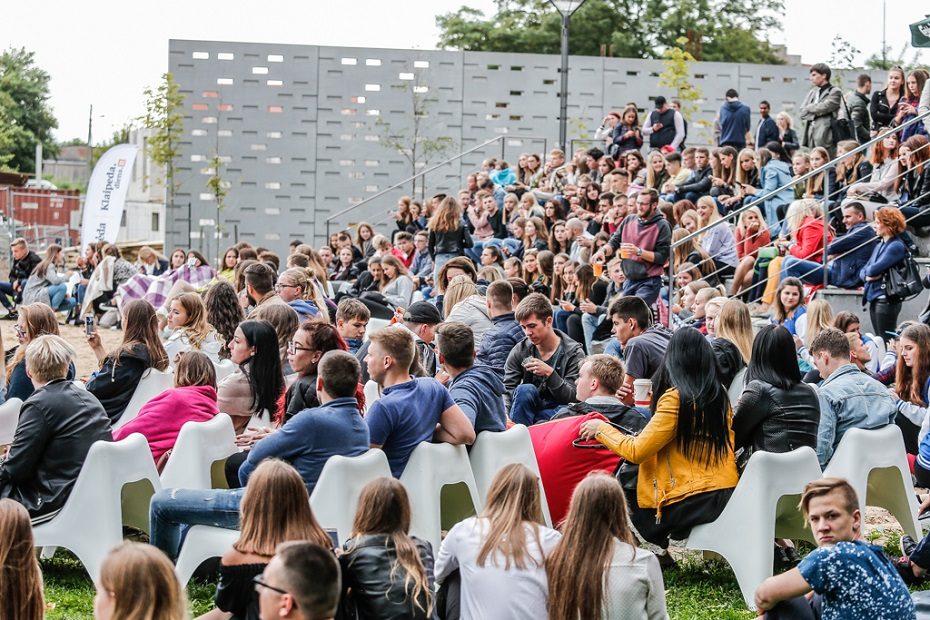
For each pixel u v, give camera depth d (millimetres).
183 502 6125
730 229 14117
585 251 14312
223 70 27016
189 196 27156
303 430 6219
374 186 27250
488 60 27203
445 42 38344
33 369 6664
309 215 27234
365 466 6121
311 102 27094
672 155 16859
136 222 40969
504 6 39031
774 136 17750
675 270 13086
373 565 4809
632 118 19016
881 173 13789
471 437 6695
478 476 6820
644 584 5039
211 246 27172
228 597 4945
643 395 7973
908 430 8242
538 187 19031
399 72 27172
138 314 8031
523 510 5176
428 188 27125
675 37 37969
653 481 6770
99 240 23219
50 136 63844
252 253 15305
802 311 10930
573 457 7043
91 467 6422
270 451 6203
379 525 4910
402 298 13891
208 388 7348
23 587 4656
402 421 6516
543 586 5070
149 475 6656
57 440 6566
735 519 6516
